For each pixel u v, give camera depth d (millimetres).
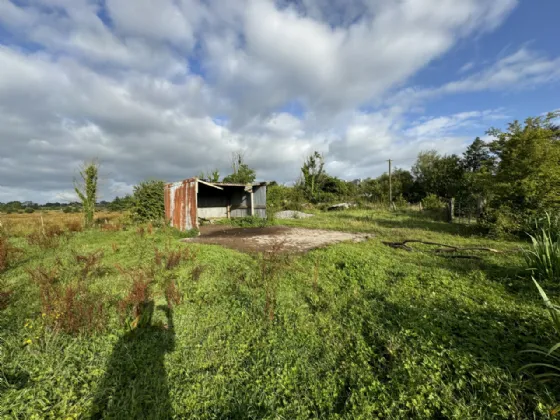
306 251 7273
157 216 14680
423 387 2281
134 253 7469
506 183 9422
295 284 4832
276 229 12828
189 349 3018
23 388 2344
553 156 8789
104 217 17859
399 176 33906
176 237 10484
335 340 3133
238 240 9445
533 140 9117
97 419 2137
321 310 3896
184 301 4223
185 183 12125
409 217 16844
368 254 6688
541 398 2100
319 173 32906
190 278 5230
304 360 2777
